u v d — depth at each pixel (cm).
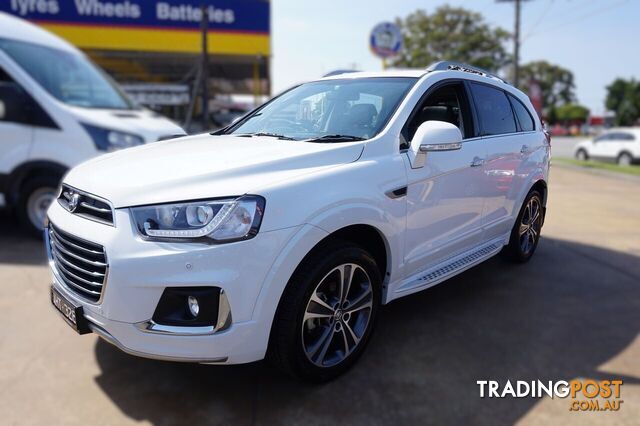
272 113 360
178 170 235
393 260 281
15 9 1611
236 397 248
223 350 214
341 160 261
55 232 258
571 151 2900
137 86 1819
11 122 482
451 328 326
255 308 216
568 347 302
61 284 250
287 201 223
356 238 279
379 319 338
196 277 206
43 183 497
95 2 1644
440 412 237
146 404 241
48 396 246
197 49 1727
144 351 215
